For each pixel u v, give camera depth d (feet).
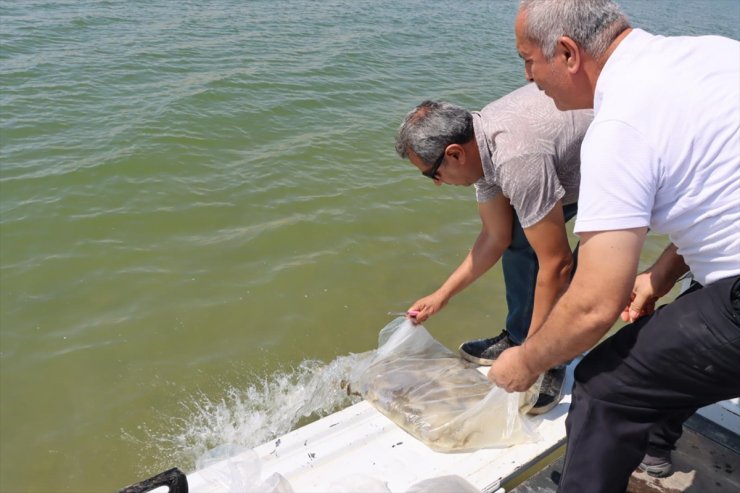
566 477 6.24
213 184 19.10
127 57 29.60
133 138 21.27
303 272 15.19
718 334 5.10
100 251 15.56
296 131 23.50
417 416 8.14
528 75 5.72
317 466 7.48
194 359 12.44
